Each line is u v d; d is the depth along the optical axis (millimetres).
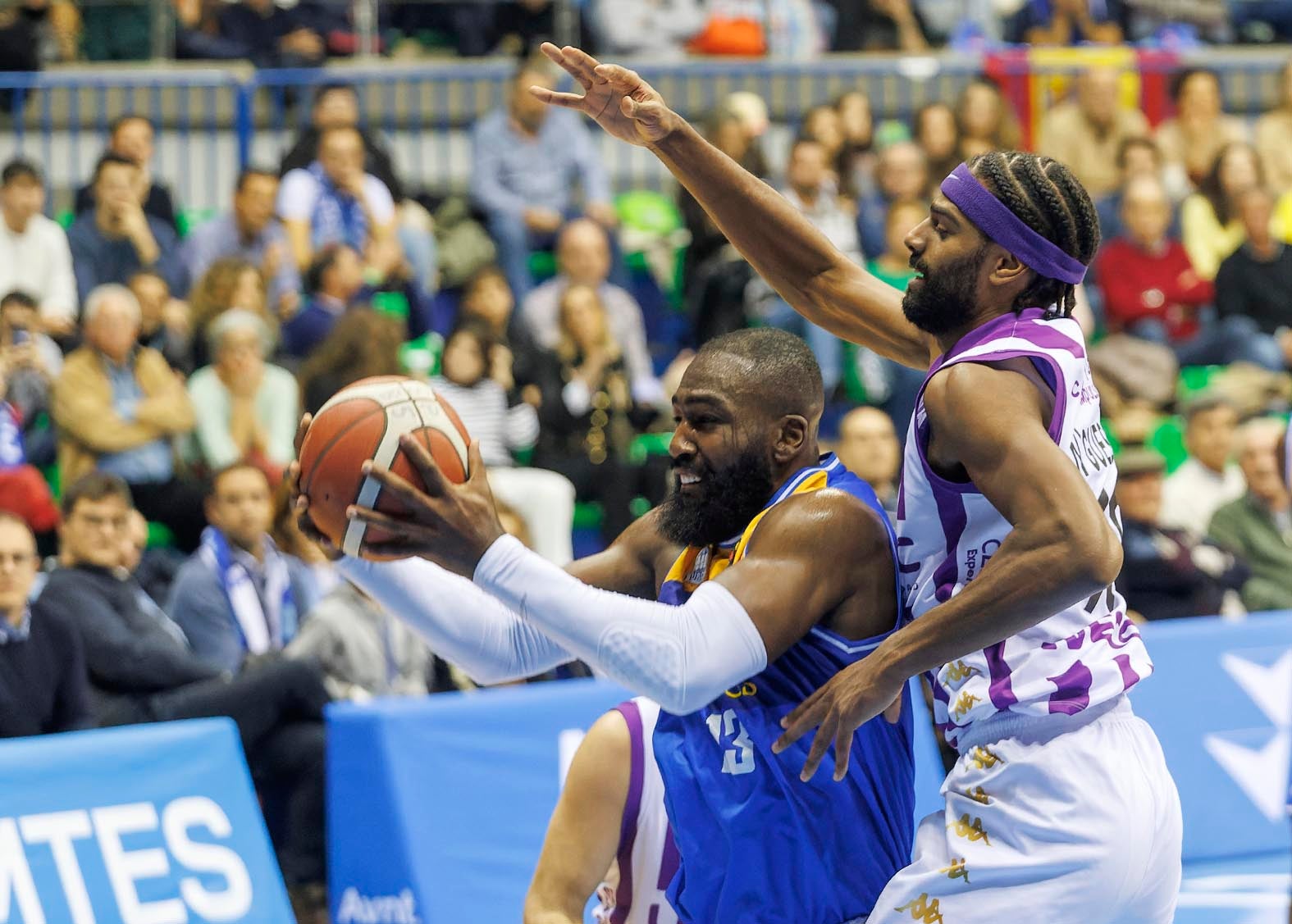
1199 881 8422
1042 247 4016
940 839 4152
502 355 11234
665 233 14859
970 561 4000
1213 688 8992
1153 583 10234
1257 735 9008
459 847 6961
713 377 4188
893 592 4113
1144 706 8820
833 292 4898
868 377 12070
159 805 6375
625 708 4926
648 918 4891
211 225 12602
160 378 10844
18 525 7395
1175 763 8797
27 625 7422
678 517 4262
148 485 10391
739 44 16078
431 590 4340
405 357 12523
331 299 11930
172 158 14969
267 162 14969
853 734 3836
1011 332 3994
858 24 16625
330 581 9109
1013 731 4074
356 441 3730
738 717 4168
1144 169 14570
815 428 4301
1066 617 4059
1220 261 13953
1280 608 10469
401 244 13234
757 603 3854
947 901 4059
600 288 12523
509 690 7320
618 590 4633
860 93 14547
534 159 13602
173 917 6242
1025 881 4004
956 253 4066
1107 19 17141
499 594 3738
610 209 13805
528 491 10438
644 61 15750
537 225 13555
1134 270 13773
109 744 6363
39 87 14453
